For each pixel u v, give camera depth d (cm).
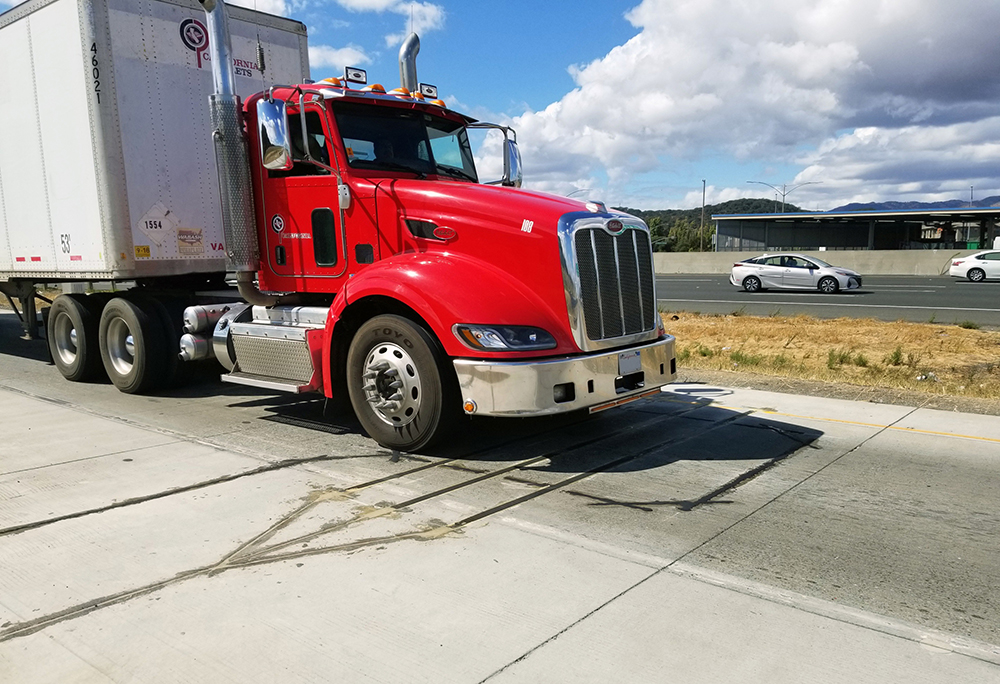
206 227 781
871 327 1344
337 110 579
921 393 737
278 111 544
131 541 374
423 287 496
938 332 1260
